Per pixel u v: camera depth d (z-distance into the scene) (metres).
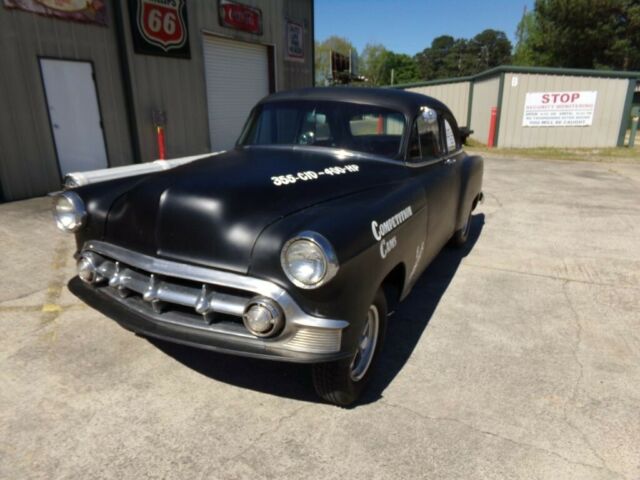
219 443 2.33
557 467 2.23
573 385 2.87
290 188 2.64
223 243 2.28
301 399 2.69
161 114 9.46
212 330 2.31
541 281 4.49
